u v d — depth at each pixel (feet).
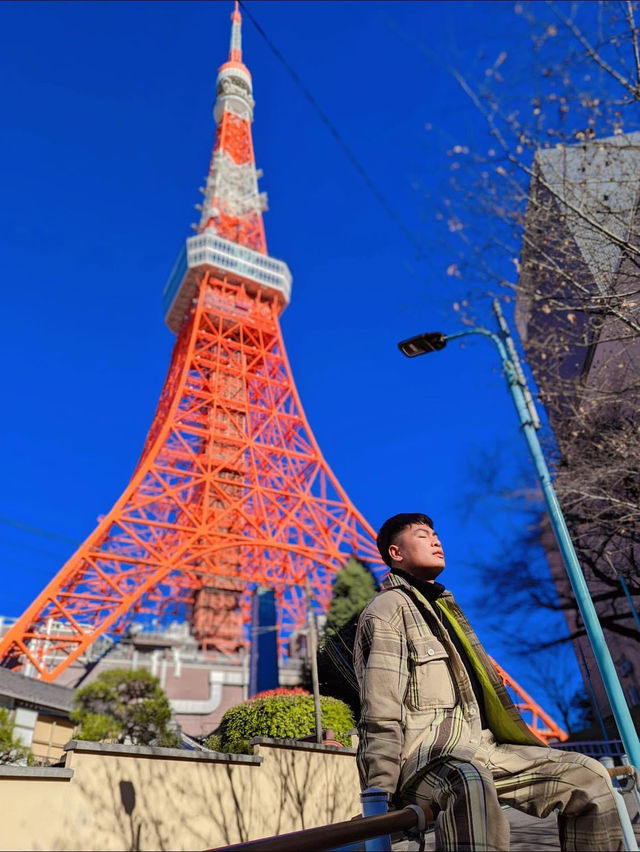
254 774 24.85
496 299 29.32
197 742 47.01
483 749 6.51
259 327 209.77
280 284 222.48
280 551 156.76
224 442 179.93
